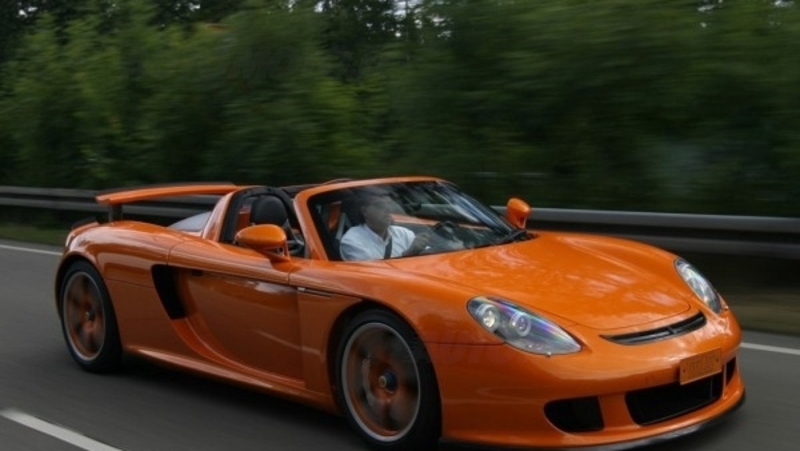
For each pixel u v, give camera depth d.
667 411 4.37
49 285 10.02
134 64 16.38
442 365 4.27
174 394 5.88
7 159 18.52
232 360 5.55
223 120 14.99
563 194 11.27
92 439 5.18
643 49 10.49
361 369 4.73
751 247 8.15
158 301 5.82
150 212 13.41
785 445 4.63
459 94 11.93
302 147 13.91
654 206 10.57
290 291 5.01
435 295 4.39
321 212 5.27
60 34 18.89
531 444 4.13
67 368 6.61
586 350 4.15
